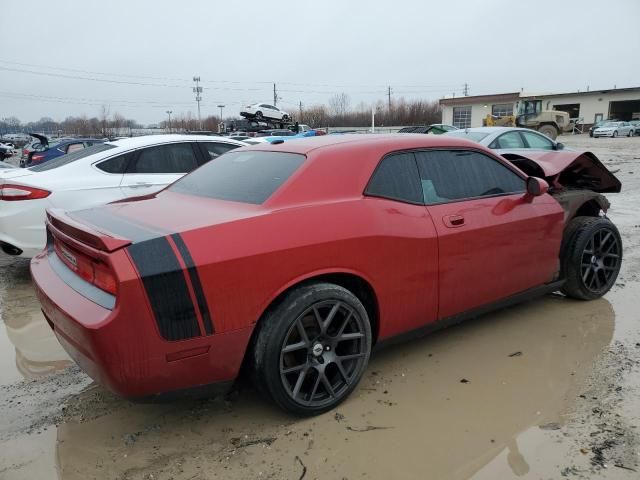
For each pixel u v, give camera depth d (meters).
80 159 5.62
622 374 3.25
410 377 3.28
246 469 2.44
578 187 4.96
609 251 4.61
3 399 3.11
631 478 2.31
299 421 2.82
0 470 2.45
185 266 2.39
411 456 2.51
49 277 2.83
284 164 3.13
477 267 3.49
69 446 2.64
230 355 2.56
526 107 31.83
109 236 2.37
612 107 53.25
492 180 3.72
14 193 5.09
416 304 3.22
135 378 2.35
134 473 2.42
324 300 2.76
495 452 2.52
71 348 2.56
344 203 2.94
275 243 2.63
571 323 4.09
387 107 78.38
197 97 71.75
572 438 2.61
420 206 3.25
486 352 3.61
